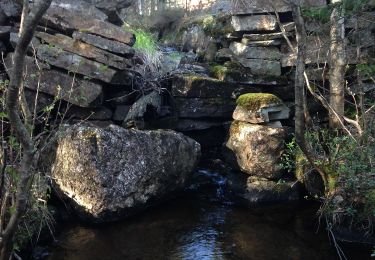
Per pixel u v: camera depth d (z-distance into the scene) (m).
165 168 5.80
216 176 7.04
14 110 2.34
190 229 5.25
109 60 6.18
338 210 4.88
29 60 5.90
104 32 6.26
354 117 6.68
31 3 6.23
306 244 4.82
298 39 4.12
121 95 6.72
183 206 5.97
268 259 4.50
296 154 6.12
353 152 5.10
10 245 2.92
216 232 5.18
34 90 5.98
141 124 6.57
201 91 7.18
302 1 7.18
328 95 7.09
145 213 5.68
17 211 2.67
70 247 4.73
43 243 4.75
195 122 7.37
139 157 5.53
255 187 6.11
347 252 4.60
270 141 6.13
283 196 6.06
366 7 6.19
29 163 2.56
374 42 6.97
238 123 6.69
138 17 12.59
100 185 5.18
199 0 12.02
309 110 7.21
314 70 6.61
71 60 6.02
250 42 7.60
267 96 6.48
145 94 6.98
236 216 5.66
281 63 7.43
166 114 7.30
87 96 6.01
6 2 6.25
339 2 6.16
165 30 12.38
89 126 5.52
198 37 9.50
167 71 7.45
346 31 7.07
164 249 4.73
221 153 7.59
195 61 8.78
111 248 4.73
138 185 5.51
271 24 7.40
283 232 5.15
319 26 6.63
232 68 7.54
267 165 6.11
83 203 5.23
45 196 4.60
